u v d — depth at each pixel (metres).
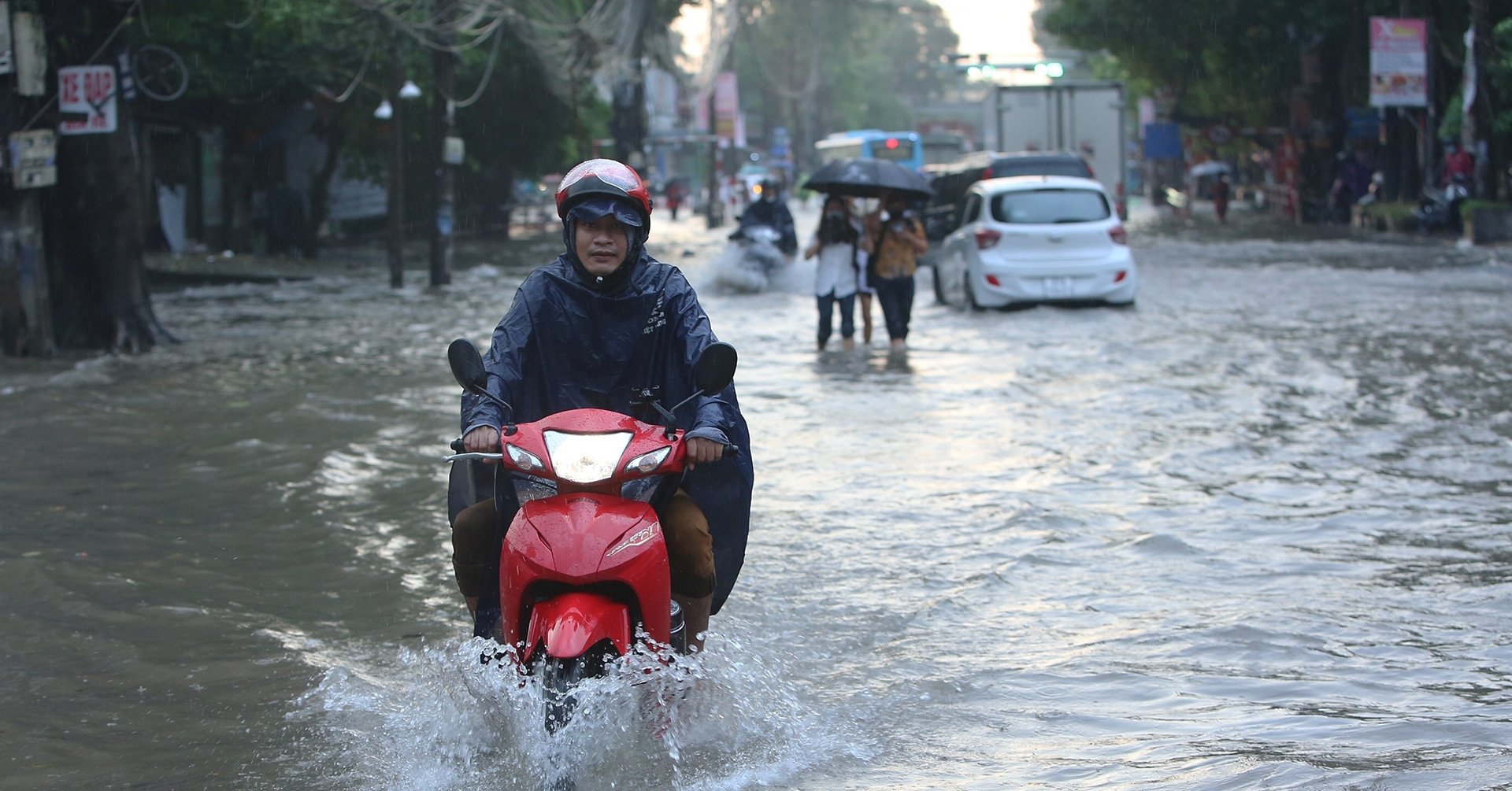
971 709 6.09
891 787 5.23
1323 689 6.25
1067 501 9.93
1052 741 5.72
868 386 15.45
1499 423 12.35
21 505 9.97
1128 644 6.92
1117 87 45.00
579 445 4.97
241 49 29.22
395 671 6.66
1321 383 14.76
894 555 8.66
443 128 30.19
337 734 5.81
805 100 138.00
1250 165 81.50
